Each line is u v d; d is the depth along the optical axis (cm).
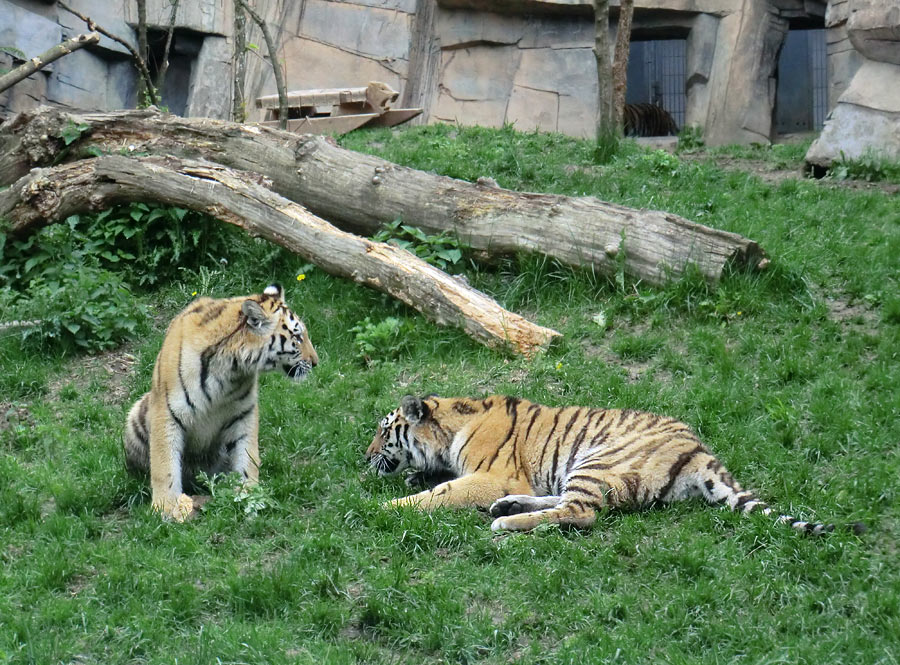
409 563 829
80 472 1014
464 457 959
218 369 913
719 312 1259
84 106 2659
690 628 737
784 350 1180
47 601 779
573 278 1358
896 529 861
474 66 2723
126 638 736
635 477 895
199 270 1492
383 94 2291
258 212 1395
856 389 1093
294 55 2752
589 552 830
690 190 1769
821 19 2641
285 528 890
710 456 910
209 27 2694
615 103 2091
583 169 1900
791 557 811
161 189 1438
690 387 1131
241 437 954
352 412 1122
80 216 1504
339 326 1330
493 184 1455
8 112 2448
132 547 853
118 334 1323
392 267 1308
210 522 884
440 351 1248
